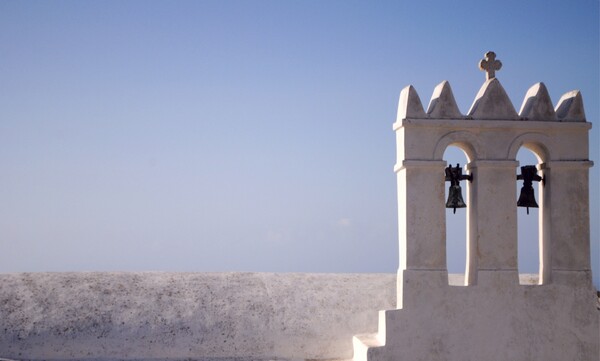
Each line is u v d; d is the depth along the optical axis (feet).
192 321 37.83
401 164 34.24
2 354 35.86
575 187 35.06
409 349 33.45
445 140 34.35
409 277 33.76
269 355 37.91
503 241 34.45
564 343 34.32
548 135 35.01
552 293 34.47
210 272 41.19
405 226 34.01
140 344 37.01
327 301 39.86
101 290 38.63
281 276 41.45
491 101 34.78
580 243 34.86
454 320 33.81
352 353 38.32
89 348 36.65
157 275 40.42
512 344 34.01
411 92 34.42
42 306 37.42
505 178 34.60
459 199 35.09
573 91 35.86
